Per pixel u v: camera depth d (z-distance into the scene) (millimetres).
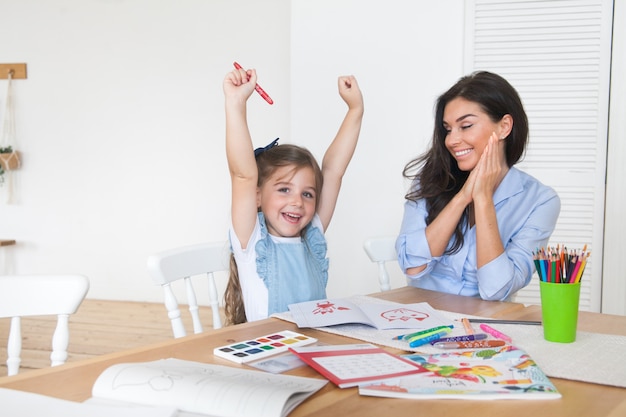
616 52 2684
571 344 958
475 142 1507
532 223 1522
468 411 682
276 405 651
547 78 2770
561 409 691
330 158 1596
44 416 617
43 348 3059
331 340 978
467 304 1306
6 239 4379
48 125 4289
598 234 2754
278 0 3873
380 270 1758
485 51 2830
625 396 738
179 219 4125
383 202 3000
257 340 950
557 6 2730
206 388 684
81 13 4180
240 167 1270
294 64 3055
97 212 4258
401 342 954
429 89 2914
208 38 3996
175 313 1312
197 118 4051
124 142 4180
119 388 707
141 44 4105
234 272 1442
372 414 674
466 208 1553
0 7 4289
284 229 1390
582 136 2754
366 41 2973
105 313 3826
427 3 2893
